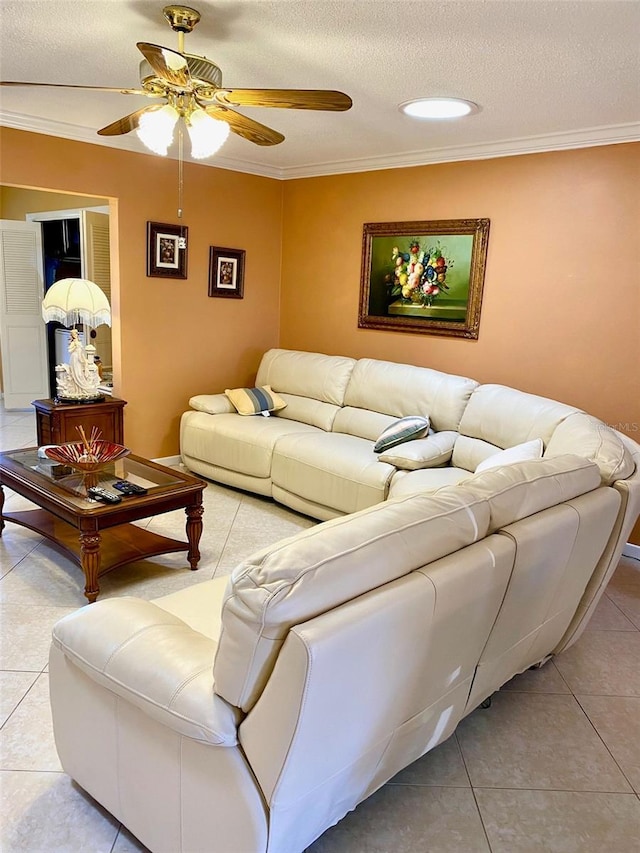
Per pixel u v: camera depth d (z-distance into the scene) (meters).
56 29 2.35
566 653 2.62
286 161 4.70
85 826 1.69
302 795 1.29
